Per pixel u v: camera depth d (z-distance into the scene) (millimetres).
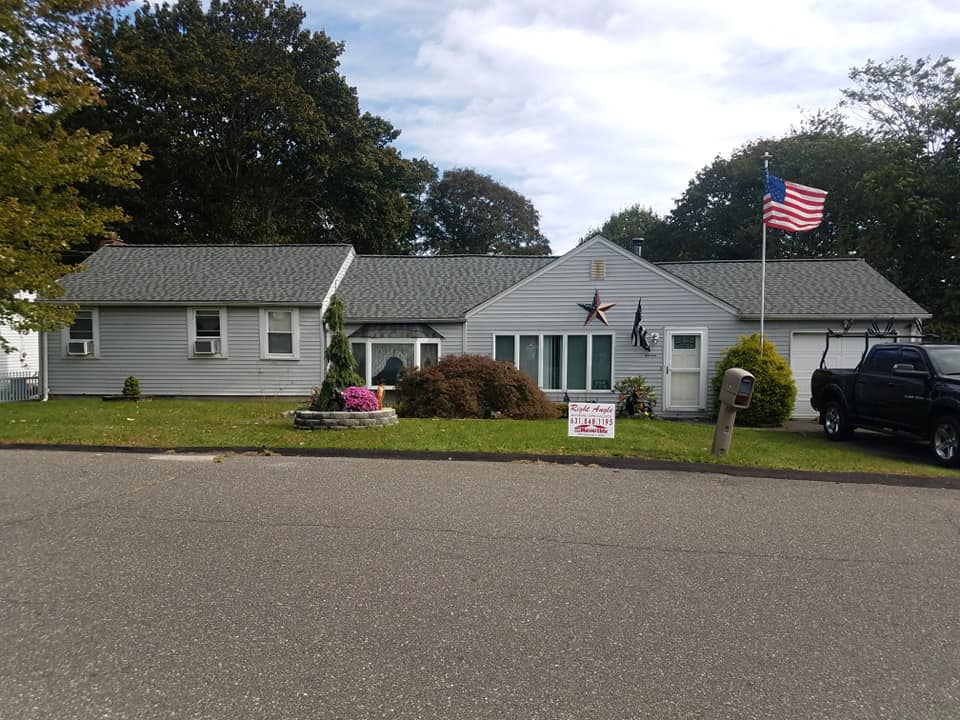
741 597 4465
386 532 5785
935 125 26688
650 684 3305
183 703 3062
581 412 10609
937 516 6727
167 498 6891
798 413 18094
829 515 6680
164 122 30453
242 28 35969
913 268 26703
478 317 18609
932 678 3422
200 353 19141
